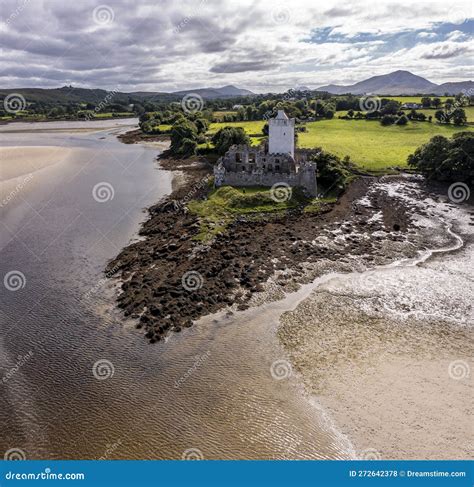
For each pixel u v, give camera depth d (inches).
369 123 6117.1
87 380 1375.5
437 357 1432.1
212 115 7086.6
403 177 3622.0
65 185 3624.5
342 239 2378.2
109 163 4611.2
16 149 5383.9
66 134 7298.2
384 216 2741.1
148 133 6855.3
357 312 1696.6
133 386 1342.3
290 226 2544.3
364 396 1267.2
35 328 1657.2
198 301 1770.4
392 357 1434.5
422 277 1956.2
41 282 1993.1
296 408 1234.0
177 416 1225.4
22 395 1323.8
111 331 1617.9
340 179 3105.3
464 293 1814.7
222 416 1219.2
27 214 2878.9
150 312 1697.8
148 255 2190.0
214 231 2432.3
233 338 1549.0
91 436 1171.3
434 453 1080.2
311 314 1685.5
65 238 2481.5
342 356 1444.4
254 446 1123.3
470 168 3270.2
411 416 1191.6
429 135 5137.8
